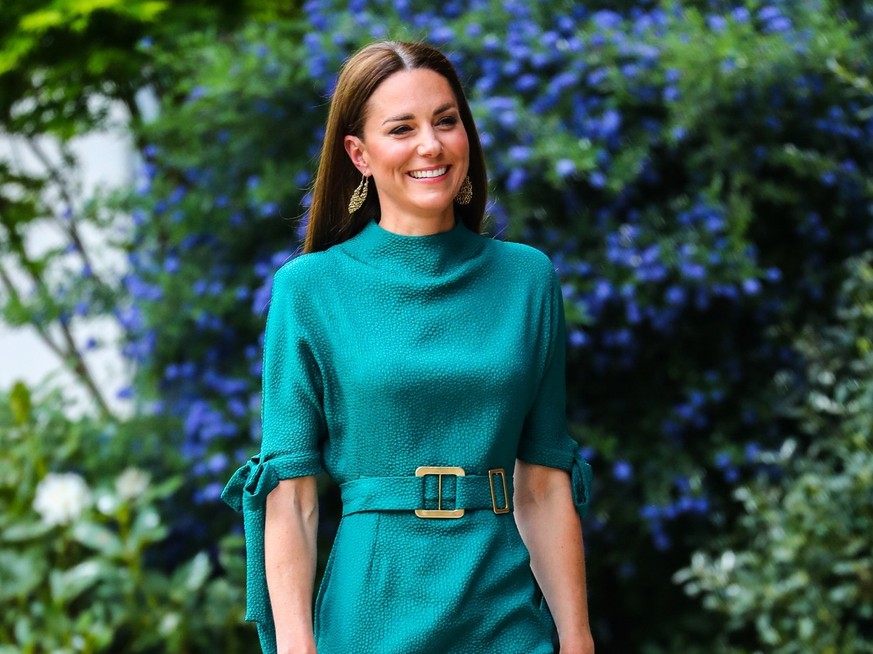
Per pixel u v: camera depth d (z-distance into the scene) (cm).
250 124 1315
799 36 1196
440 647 541
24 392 1305
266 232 1332
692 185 1258
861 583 1065
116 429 1373
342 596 551
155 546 1344
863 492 1073
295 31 1446
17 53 1441
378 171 571
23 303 1445
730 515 1281
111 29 1493
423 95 565
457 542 550
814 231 1281
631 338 1244
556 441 594
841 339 1196
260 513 558
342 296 571
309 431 564
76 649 1173
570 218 1224
